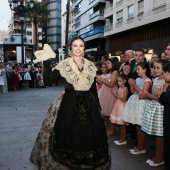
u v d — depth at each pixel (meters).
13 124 6.15
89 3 42.59
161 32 23.55
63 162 2.62
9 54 24.22
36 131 5.47
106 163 2.71
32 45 25.39
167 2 21.31
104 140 2.72
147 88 3.83
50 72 2.95
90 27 43.72
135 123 3.96
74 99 2.74
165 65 3.18
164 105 3.20
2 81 13.13
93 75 2.84
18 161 3.77
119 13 30.86
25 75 16.67
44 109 8.41
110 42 35.47
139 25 25.84
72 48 2.89
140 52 4.84
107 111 5.30
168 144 3.16
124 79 4.65
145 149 4.18
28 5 19.72
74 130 2.63
